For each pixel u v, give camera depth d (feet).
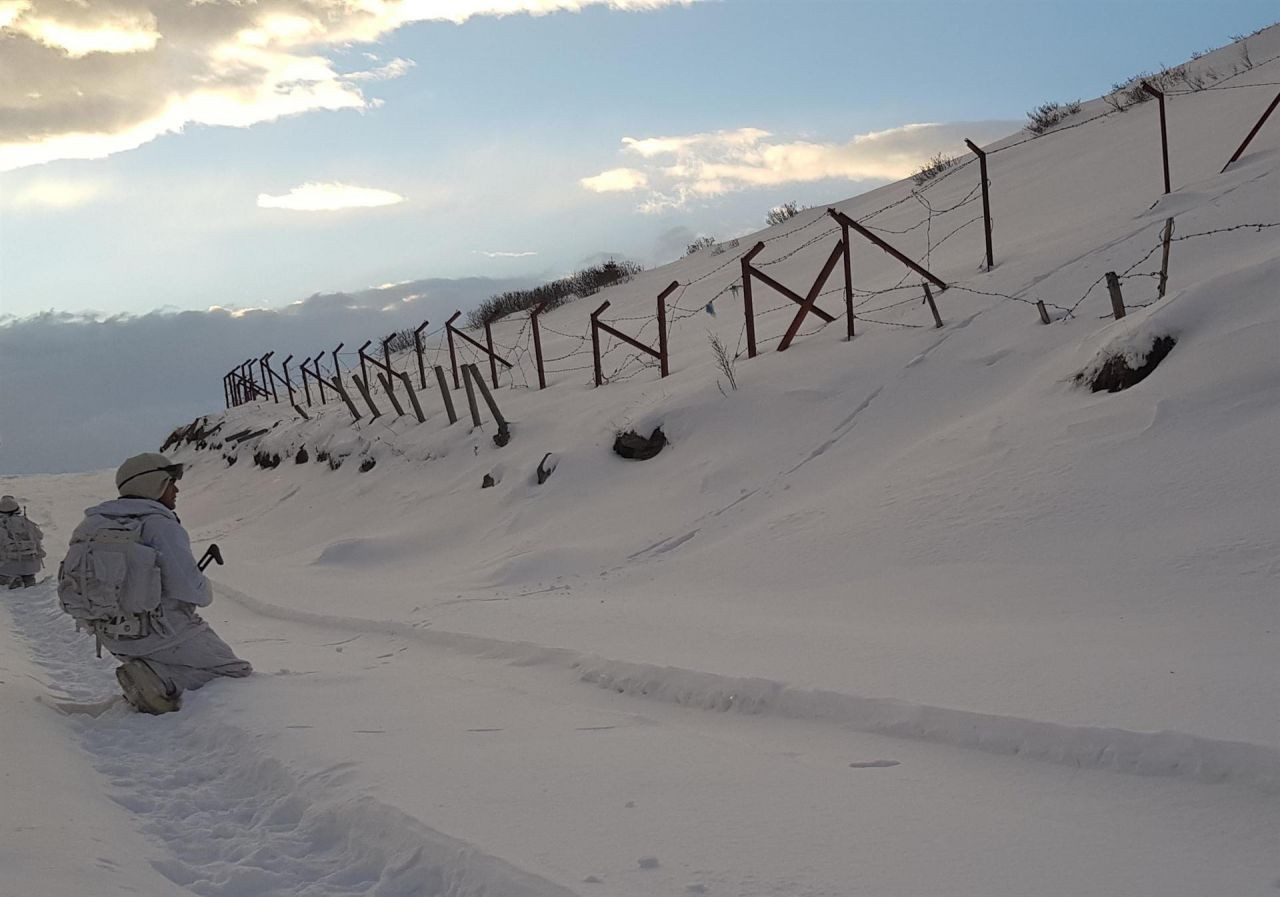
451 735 19.29
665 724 19.74
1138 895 10.93
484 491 63.00
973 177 99.35
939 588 28.91
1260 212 47.91
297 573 55.83
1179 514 28.09
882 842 12.75
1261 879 11.16
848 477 43.24
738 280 98.78
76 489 136.15
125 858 13.83
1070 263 52.95
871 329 57.21
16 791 15.75
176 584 24.53
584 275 152.25
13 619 46.96
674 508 48.01
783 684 20.31
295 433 106.42
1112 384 37.19
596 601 36.55
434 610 37.99
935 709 17.61
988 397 44.29
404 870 13.12
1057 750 15.71
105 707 25.07
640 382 68.85
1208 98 82.74
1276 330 33.68
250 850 14.88
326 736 19.53
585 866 12.25
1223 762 14.17
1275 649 19.20
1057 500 31.53
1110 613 23.99
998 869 11.76
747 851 12.60
